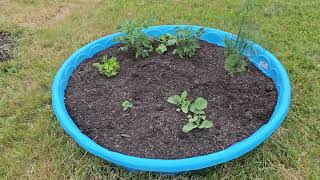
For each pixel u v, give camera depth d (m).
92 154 0.83
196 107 0.86
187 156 0.78
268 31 1.30
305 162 0.82
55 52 1.22
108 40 1.13
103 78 0.99
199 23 1.36
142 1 1.54
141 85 0.95
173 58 1.03
